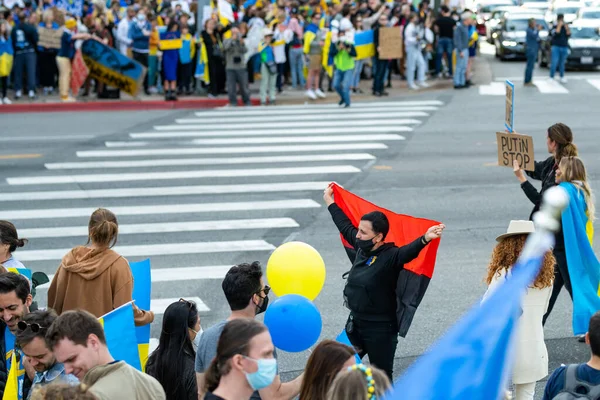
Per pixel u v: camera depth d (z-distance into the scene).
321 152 31.70
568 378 9.07
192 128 36.12
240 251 21.56
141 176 28.59
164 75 41.53
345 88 40.41
